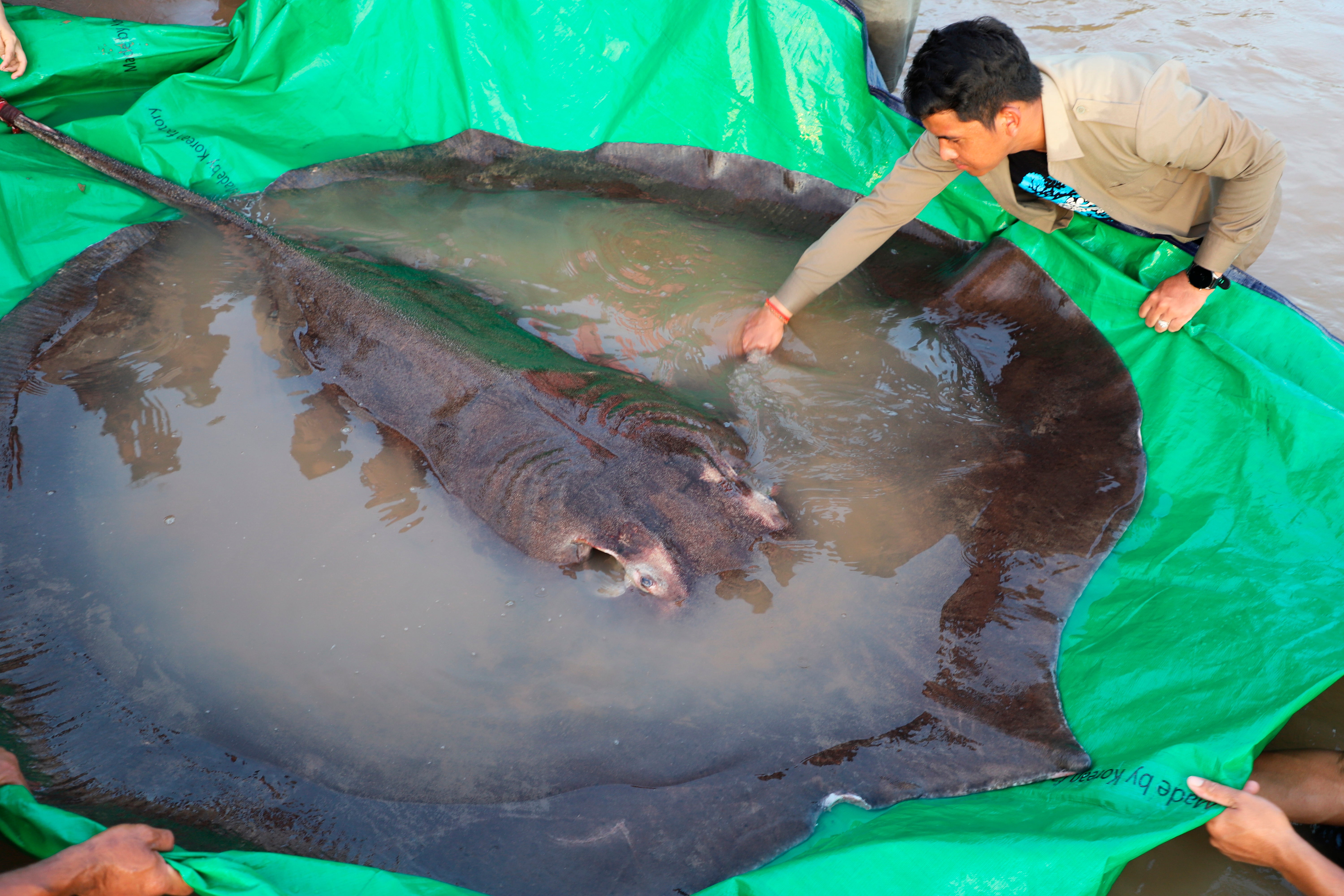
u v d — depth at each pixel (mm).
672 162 4656
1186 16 6457
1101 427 3414
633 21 4543
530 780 2389
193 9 5891
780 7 4379
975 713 2520
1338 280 4457
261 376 3482
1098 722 2518
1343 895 2113
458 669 2621
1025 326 3871
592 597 2803
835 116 4453
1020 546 2959
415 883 2025
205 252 3957
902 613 2725
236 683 2580
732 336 3762
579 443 3078
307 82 4562
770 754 2434
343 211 4363
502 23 4555
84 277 3807
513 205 4492
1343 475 2961
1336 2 6625
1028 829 2166
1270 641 2551
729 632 2666
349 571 2869
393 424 3334
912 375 3613
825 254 3490
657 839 2289
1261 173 3088
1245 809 2197
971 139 2957
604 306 3920
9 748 2393
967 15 6488
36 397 3338
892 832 2191
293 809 2324
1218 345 3426
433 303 3670
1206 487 3154
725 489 2969
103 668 2605
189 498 3055
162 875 1947
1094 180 3414
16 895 1786
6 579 2791
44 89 4383
